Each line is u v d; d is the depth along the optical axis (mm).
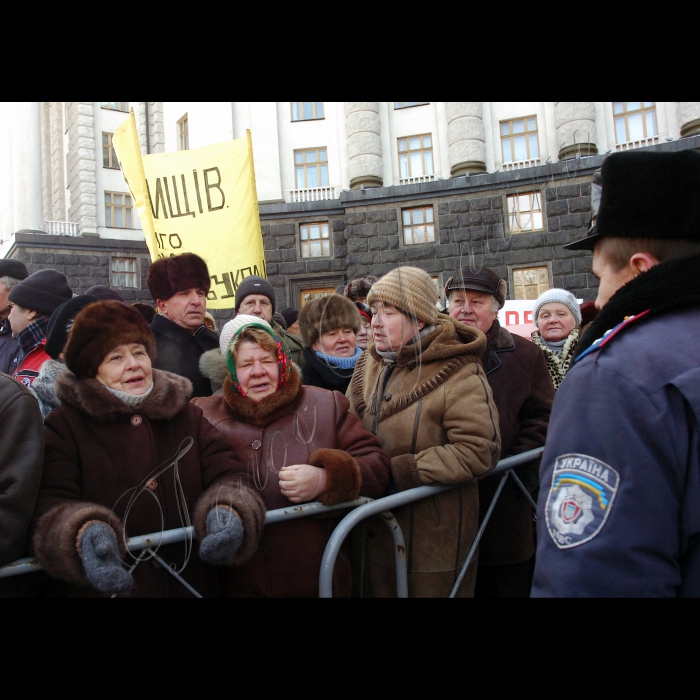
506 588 2023
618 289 889
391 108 14180
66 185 18656
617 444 756
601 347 838
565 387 853
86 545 1119
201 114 14891
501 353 2133
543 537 817
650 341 789
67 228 16844
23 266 2945
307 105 14758
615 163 903
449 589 1605
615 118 10711
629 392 764
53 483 1269
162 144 17844
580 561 747
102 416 1319
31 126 16516
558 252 8539
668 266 823
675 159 858
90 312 1370
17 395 1250
